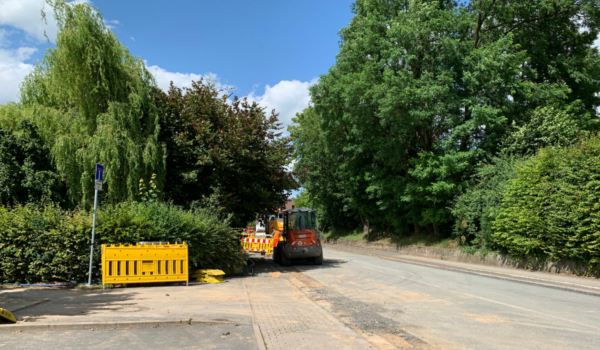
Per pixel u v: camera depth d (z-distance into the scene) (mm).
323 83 30562
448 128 23422
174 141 16188
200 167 16578
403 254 28641
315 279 13688
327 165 44375
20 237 10570
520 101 23062
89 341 5336
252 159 16531
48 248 10742
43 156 15312
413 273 15656
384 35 27312
